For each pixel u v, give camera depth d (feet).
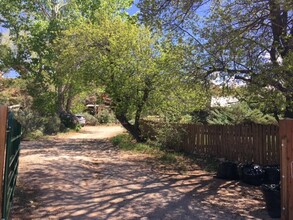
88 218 20.59
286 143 19.43
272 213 21.39
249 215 21.85
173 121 54.85
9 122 15.89
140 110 62.23
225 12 31.32
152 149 53.52
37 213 21.04
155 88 57.72
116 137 76.59
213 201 25.05
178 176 33.94
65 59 67.97
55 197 24.79
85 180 30.81
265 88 28.91
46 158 42.98
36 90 115.14
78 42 65.21
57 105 119.75
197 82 35.70
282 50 29.55
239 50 30.60
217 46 31.71
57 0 117.60
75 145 65.16
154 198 25.53
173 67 37.78
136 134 64.59
